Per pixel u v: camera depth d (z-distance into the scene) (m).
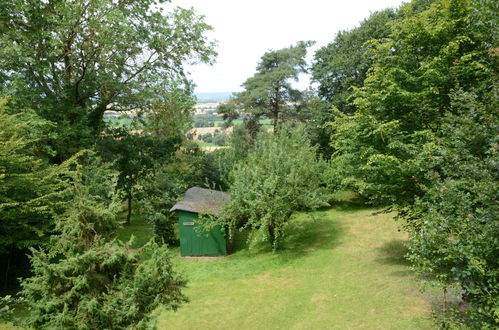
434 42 13.35
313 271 15.73
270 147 20.98
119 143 25.05
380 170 13.29
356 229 22.19
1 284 14.90
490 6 9.65
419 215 11.97
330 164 28.67
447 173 7.66
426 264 6.90
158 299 6.82
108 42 18.34
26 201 13.07
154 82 20.92
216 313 12.36
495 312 5.44
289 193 17.88
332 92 33.84
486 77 11.26
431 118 13.05
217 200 21.41
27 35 17.91
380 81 14.03
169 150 28.61
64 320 5.86
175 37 21.94
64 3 17.89
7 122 12.92
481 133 7.41
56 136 16.44
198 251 19.75
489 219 5.97
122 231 25.44
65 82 20.78
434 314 7.56
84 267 6.39
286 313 11.89
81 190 7.41
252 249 20.36
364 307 11.41
